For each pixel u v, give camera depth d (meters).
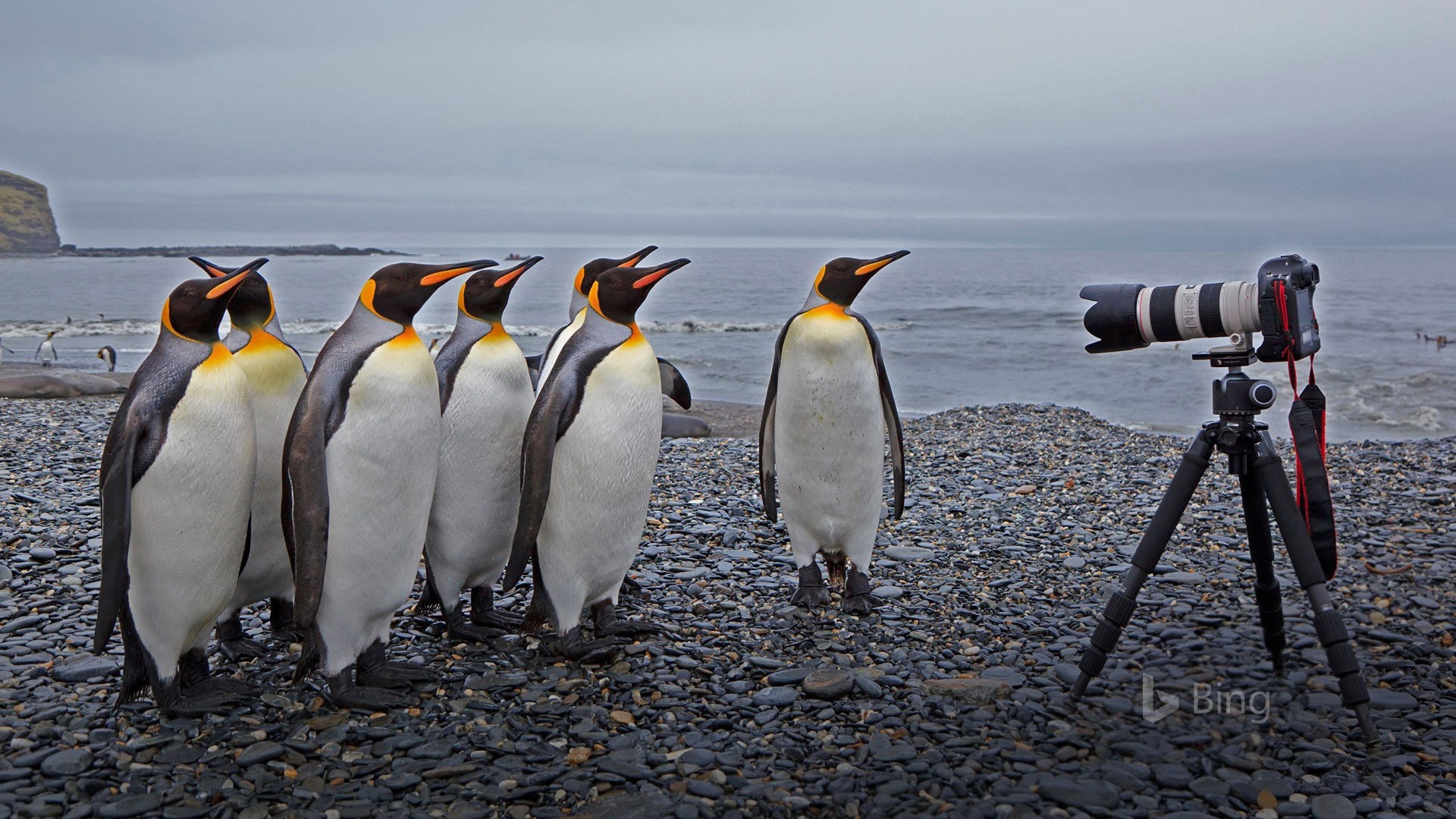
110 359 20.02
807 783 2.90
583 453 3.65
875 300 49.44
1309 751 2.97
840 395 4.16
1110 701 3.28
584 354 3.70
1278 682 3.28
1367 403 14.90
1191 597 4.29
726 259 188.38
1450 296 45.94
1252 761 2.92
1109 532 6.09
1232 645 3.46
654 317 40.12
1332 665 3.03
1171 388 17.03
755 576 5.21
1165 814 2.68
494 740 3.18
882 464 4.43
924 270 114.19
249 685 3.54
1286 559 4.48
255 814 2.74
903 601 4.78
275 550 3.76
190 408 3.03
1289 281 2.86
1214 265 139.25
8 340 28.03
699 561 5.48
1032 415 11.73
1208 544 5.64
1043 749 3.07
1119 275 85.44
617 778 2.92
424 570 5.30
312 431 3.14
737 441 10.34
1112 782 2.84
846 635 4.22
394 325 3.35
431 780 2.93
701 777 2.94
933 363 21.73
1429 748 2.98
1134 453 9.12
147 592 3.14
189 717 3.33
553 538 3.75
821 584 4.68
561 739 3.22
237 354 3.59
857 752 3.10
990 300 49.00
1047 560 5.48
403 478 3.31
